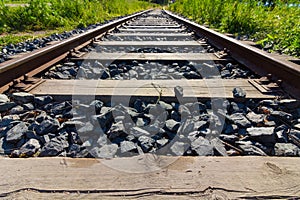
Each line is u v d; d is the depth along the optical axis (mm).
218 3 6824
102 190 962
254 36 4508
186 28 6094
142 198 932
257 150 1381
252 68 2652
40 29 6086
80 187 975
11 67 2051
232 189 969
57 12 7090
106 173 1055
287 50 3215
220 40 3721
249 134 1513
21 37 4664
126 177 1028
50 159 1149
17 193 945
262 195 943
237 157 1179
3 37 4578
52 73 2598
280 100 1897
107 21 8406
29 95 1889
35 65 2512
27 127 1558
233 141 1472
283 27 4156
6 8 5984
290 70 1952
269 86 2074
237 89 1970
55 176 1033
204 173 1057
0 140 1455
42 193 949
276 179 1024
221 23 6016
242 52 2990
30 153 1336
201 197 936
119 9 13594
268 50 3418
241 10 5527
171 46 3949
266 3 6160
